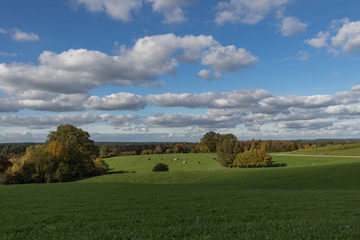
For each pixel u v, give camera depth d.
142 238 8.17
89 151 73.50
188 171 70.94
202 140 164.25
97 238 8.30
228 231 8.81
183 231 8.91
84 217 12.08
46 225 10.53
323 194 23.11
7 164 76.62
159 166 83.94
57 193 25.91
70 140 69.94
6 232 9.63
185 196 21.39
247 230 8.94
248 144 178.25
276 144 172.25
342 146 125.62
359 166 55.91
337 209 13.73
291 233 8.25
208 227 9.50
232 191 27.83
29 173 62.28
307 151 133.50
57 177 61.50
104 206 15.79
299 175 53.28
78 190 29.47
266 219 11.19
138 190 28.45
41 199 20.41
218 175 62.75
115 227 10.01
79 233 9.02
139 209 14.47
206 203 16.83
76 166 68.31
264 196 21.31
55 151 65.06
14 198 21.55
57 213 13.40
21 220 11.66
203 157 133.50
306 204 15.88
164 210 13.96
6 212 14.09
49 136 71.62
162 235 8.53
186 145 190.25
